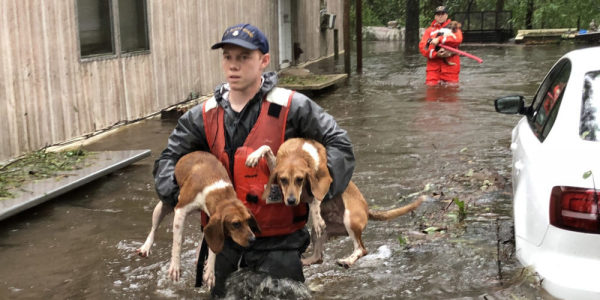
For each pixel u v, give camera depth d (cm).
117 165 661
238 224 308
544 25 2950
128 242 484
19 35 732
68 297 390
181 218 326
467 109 1062
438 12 1384
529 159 378
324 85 1284
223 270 348
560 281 304
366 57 2209
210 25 1230
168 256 454
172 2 1082
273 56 1644
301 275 347
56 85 798
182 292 392
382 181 635
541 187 333
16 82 727
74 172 636
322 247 381
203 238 350
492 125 914
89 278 419
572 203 307
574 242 304
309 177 319
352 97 1256
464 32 2656
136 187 634
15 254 466
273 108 333
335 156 333
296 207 336
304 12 1975
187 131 349
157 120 1010
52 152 732
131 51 977
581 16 2727
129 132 914
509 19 2627
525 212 356
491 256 420
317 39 2153
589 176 309
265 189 322
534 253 332
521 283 332
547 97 439
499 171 655
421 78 1534
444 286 379
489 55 2086
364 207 381
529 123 464
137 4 989
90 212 560
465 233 472
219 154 339
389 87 1390
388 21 3722
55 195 566
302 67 1886
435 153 750
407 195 584
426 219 512
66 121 820
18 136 730
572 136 345
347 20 1683
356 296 372
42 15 770
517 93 1226
